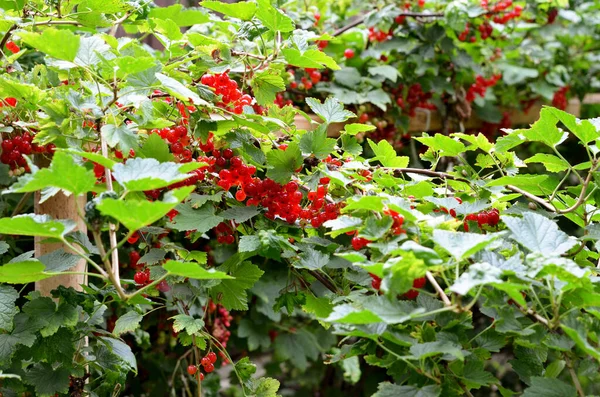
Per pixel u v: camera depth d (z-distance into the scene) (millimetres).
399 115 3021
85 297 1523
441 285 2105
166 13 1926
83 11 1831
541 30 3508
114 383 1714
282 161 1571
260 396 1693
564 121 1510
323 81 2928
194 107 1586
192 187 1056
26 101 1574
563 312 1310
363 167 1595
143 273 1654
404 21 3029
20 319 1499
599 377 1219
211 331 2656
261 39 1742
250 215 1600
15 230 1139
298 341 3254
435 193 1795
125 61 1354
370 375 3414
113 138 1368
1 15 1731
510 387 3496
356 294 1488
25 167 1682
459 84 3184
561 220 3566
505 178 1621
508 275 1197
